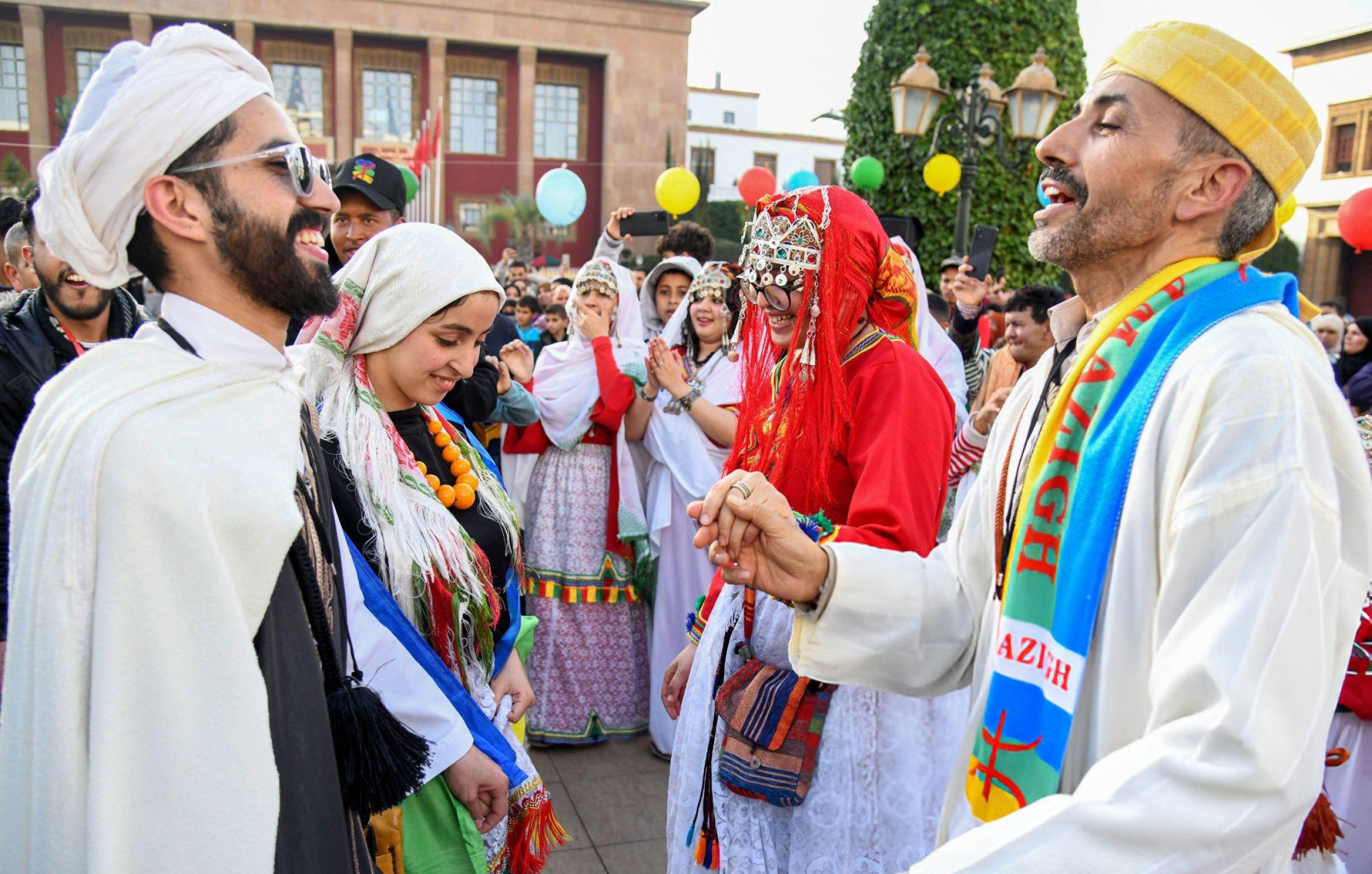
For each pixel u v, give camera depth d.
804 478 1.82
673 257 4.35
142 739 0.98
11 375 2.06
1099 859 0.84
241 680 1.02
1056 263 1.21
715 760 1.86
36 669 0.98
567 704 3.63
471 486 1.98
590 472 3.62
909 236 5.21
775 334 1.98
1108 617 1.02
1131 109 1.11
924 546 1.65
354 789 1.24
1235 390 0.95
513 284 9.36
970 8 8.12
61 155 1.10
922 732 1.81
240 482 1.06
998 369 4.51
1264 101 1.07
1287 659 0.86
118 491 0.98
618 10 25.98
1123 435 1.03
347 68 24.34
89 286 2.12
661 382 3.46
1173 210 1.11
